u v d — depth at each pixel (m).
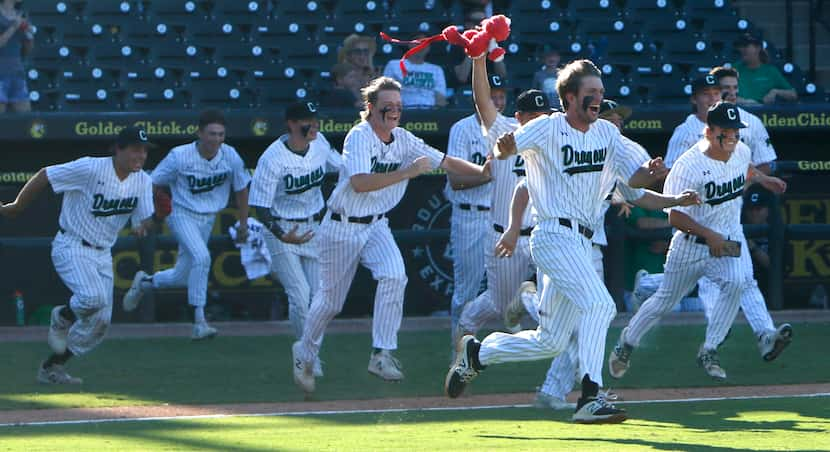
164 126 36.22
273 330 35.16
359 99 37.84
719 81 29.20
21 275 36.16
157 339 33.53
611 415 19.06
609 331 33.66
